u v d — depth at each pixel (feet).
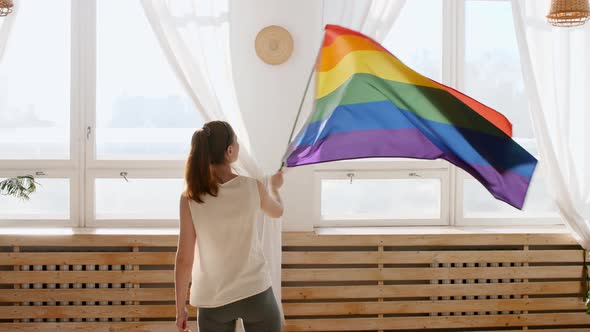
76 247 13.56
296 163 9.00
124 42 14.69
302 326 13.75
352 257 13.70
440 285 13.93
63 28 14.71
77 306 13.42
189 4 13.50
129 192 14.73
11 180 14.01
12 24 13.74
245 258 8.43
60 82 14.74
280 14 14.01
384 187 15.15
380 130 8.82
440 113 8.63
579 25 13.69
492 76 15.35
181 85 13.57
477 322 14.11
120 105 14.74
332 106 8.88
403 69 8.62
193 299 8.58
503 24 15.31
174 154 14.87
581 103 14.61
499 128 8.48
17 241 13.29
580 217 14.12
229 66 13.60
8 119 14.70
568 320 14.33
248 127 14.10
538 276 14.16
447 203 15.26
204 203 8.41
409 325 13.97
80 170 14.64
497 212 15.48
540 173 15.48
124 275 13.39
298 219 14.11
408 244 13.85
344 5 13.56
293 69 14.02
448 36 15.14
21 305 13.43
